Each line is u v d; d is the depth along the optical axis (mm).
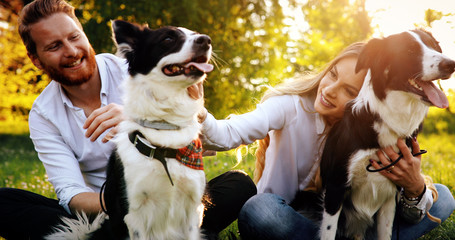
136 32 2451
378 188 2514
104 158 2902
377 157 2451
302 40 11820
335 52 11156
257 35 11758
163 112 2320
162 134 2299
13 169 6402
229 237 3047
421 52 2246
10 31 12523
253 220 2629
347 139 2473
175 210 2445
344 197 2604
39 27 2670
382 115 2369
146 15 10203
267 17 11750
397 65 2281
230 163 5891
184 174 2359
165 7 10406
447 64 2156
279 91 3006
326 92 2648
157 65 2316
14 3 11141
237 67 11195
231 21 11219
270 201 2625
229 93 11266
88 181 2982
